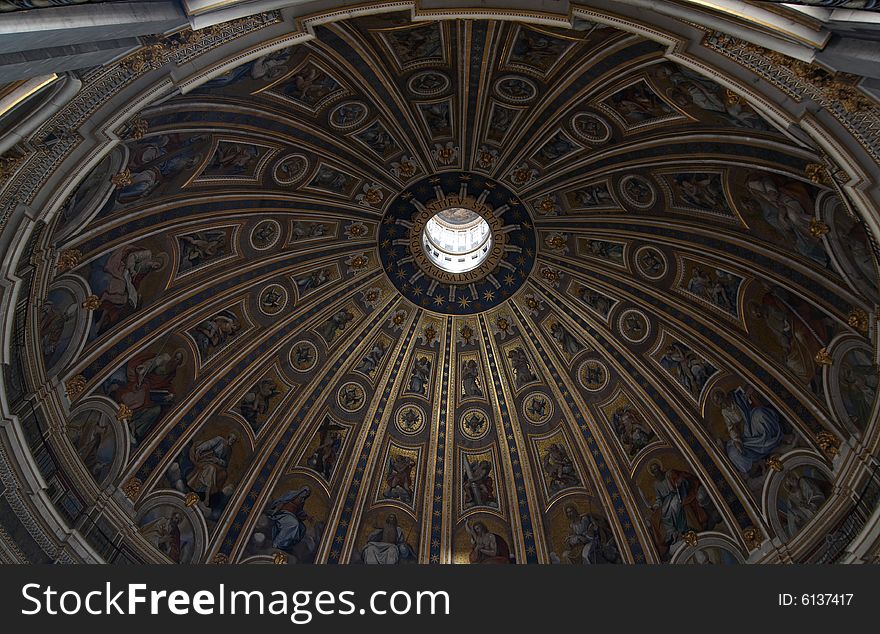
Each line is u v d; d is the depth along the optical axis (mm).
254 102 21391
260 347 27422
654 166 23484
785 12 9562
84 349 21859
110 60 11555
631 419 27594
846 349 20281
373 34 20172
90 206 19266
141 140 18750
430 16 14352
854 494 19812
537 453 29078
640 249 26375
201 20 10906
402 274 29234
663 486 26359
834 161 13586
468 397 30062
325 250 27812
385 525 28484
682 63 13797
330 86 22250
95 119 13758
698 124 20828
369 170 26234
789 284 21875
